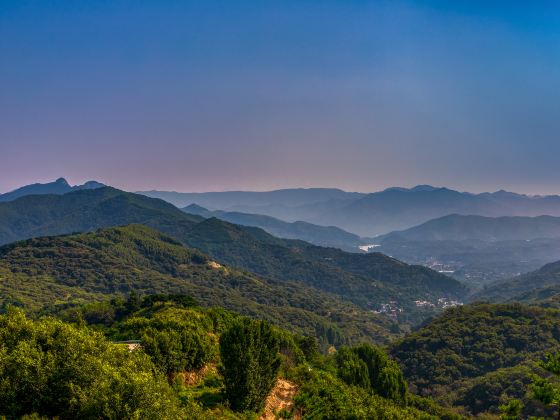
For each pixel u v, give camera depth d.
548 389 23.67
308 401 44.88
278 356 43.31
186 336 46.97
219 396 40.91
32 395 24.95
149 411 24.41
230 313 86.00
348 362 74.50
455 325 132.00
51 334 30.17
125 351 33.75
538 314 129.75
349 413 43.56
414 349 128.75
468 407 92.44
